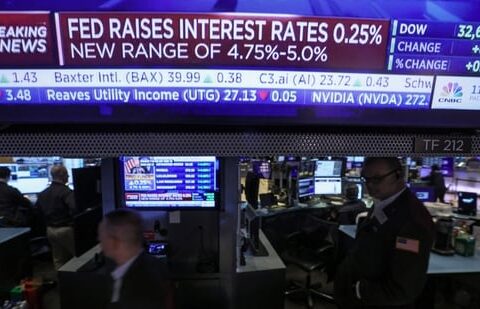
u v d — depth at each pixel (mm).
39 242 3660
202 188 2186
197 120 735
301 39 708
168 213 2186
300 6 696
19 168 4633
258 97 732
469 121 786
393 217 1312
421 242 1229
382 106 758
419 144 792
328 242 3109
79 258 2217
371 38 722
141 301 1293
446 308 2246
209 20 686
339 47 720
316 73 728
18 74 694
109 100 716
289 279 3609
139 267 1339
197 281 2186
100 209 2324
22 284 2816
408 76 748
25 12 668
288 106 741
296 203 4613
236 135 756
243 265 2279
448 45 740
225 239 2207
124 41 688
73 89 708
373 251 1351
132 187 2162
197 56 702
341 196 5094
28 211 3883
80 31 681
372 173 1360
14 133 727
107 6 672
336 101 748
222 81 717
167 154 748
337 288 1575
